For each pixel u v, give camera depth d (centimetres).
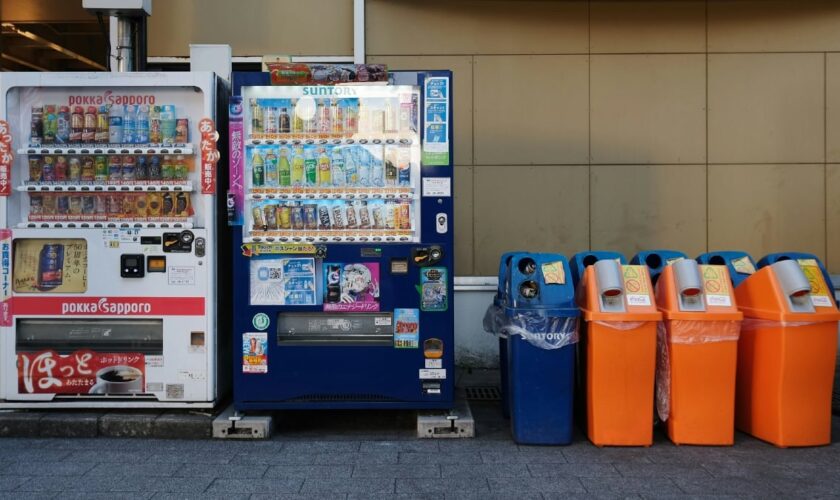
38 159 438
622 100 653
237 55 657
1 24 736
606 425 414
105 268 433
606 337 409
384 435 448
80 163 440
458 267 656
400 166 431
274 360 431
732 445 416
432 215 431
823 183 650
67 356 436
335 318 438
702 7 648
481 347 649
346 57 655
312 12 656
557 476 367
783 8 646
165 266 434
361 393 433
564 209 655
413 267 430
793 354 405
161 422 431
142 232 433
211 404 437
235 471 375
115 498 336
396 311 431
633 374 411
